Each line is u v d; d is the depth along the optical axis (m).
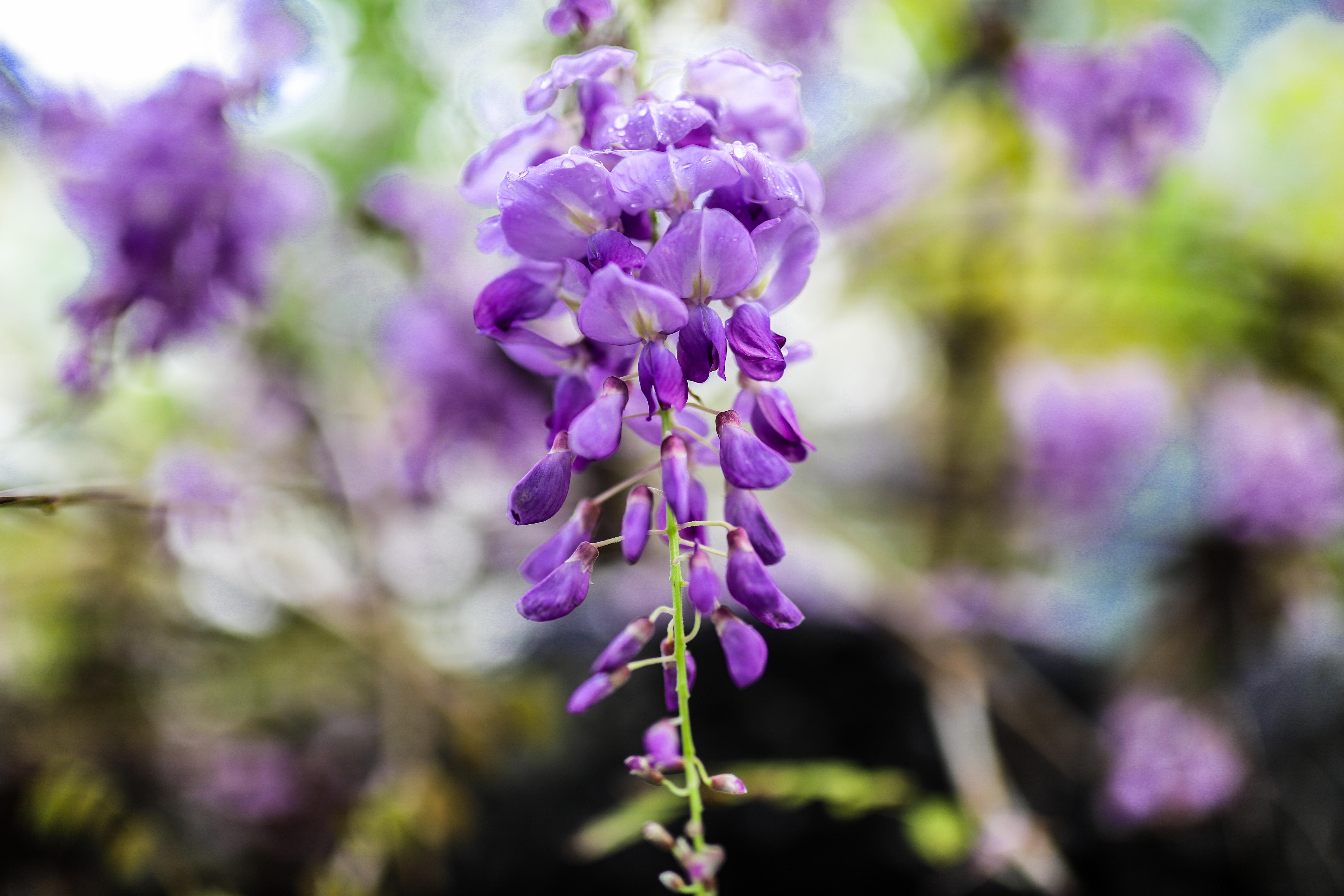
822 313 0.87
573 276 0.32
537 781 0.62
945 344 0.90
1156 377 0.83
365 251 0.79
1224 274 0.78
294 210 0.59
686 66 0.33
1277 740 0.62
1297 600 0.68
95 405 0.54
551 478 0.32
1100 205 0.79
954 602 0.74
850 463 0.96
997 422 0.89
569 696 0.67
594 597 0.75
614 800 0.60
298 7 0.56
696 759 0.33
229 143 0.55
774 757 0.61
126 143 0.53
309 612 0.67
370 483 0.77
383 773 0.58
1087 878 0.59
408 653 0.66
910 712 0.61
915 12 0.78
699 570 0.32
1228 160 0.88
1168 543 0.71
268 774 0.66
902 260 0.87
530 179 0.31
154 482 0.67
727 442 0.32
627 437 0.77
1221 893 0.58
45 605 0.73
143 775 0.65
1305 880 0.57
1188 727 0.61
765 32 0.64
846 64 0.79
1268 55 0.90
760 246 0.32
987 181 0.82
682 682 0.32
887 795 0.50
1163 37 0.69
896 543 0.88
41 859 0.60
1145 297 0.83
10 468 0.73
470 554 0.84
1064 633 0.74
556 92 0.33
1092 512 0.84
